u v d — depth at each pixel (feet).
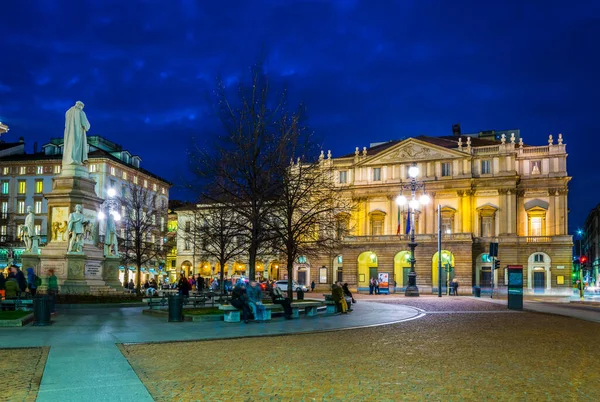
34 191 318.24
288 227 100.99
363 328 68.49
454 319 83.41
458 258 265.34
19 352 45.57
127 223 211.00
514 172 271.49
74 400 30.04
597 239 499.92
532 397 31.27
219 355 45.47
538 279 266.98
